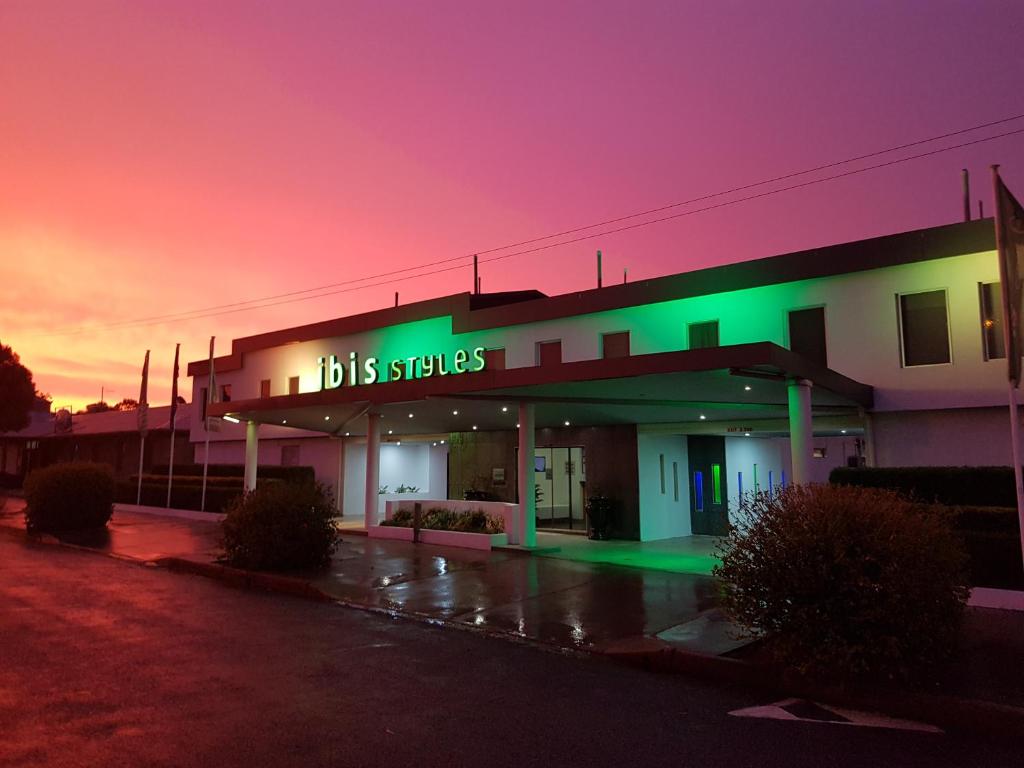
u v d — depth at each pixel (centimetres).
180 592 1156
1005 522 1020
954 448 1448
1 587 1188
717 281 1759
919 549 660
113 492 2114
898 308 1524
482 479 2198
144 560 1510
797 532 684
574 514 1973
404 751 504
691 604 1025
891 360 1518
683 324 1823
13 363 4547
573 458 1994
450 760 490
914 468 1205
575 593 1115
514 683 680
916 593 645
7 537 1984
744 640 794
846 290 1589
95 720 557
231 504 1407
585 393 1430
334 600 1095
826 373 1279
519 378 1331
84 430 4409
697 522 2005
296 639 842
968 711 580
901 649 639
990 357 1416
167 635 853
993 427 1413
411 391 1577
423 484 2905
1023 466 1205
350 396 1733
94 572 1361
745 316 1723
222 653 771
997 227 842
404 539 1786
